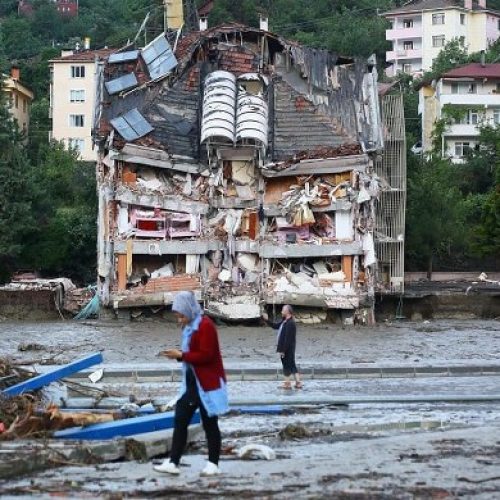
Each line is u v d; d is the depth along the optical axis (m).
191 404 18.09
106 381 35.94
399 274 81.44
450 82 140.38
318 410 29.38
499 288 86.56
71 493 16.44
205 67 82.25
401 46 177.00
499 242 92.25
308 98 81.44
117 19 195.25
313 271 76.94
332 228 77.25
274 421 26.80
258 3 161.38
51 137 133.12
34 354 48.84
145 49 82.75
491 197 92.81
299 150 78.81
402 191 82.25
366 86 82.25
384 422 25.89
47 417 22.30
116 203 76.00
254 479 17.47
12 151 91.38
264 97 81.12
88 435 21.69
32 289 76.81
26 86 141.38
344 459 19.36
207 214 77.62
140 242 75.56
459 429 24.00
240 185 78.50
